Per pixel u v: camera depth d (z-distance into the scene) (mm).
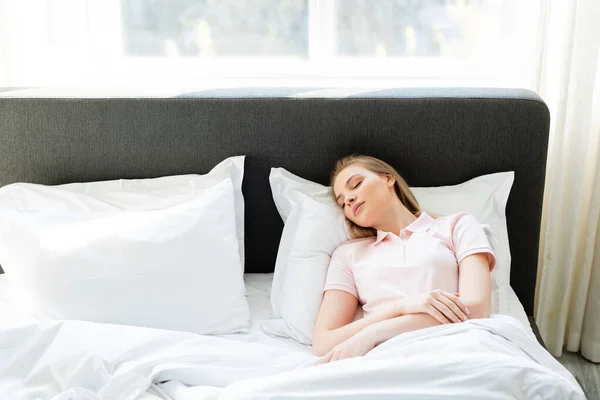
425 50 2205
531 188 1854
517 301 1749
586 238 2088
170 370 1346
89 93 1866
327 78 2205
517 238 1893
